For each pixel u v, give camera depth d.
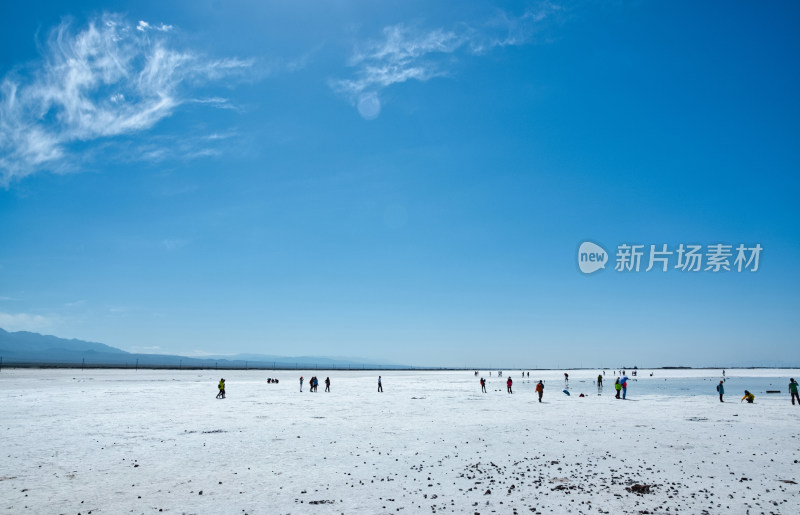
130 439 21.52
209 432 23.70
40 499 12.23
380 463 16.67
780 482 13.83
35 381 73.56
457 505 11.78
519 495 12.66
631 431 23.83
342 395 53.06
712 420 28.11
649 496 12.48
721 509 11.37
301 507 11.63
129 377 100.69
